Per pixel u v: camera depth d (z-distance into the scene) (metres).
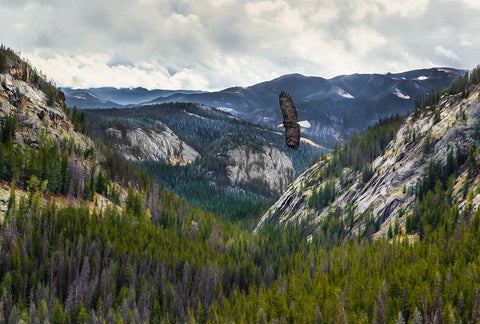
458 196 163.62
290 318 107.75
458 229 139.50
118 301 126.81
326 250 171.88
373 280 118.19
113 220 166.12
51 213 152.25
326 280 121.00
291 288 125.94
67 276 133.25
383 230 175.38
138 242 154.12
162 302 131.88
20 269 127.94
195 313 126.12
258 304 116.38
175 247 157.62
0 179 160.50
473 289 103.69
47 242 140.12
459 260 119.62
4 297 115.06
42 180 169.50
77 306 116.88
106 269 136.38
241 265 150.50
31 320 111.00
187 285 138.00
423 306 102.12
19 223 143.50
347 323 102.31
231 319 112.06
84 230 151.62
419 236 154.00
